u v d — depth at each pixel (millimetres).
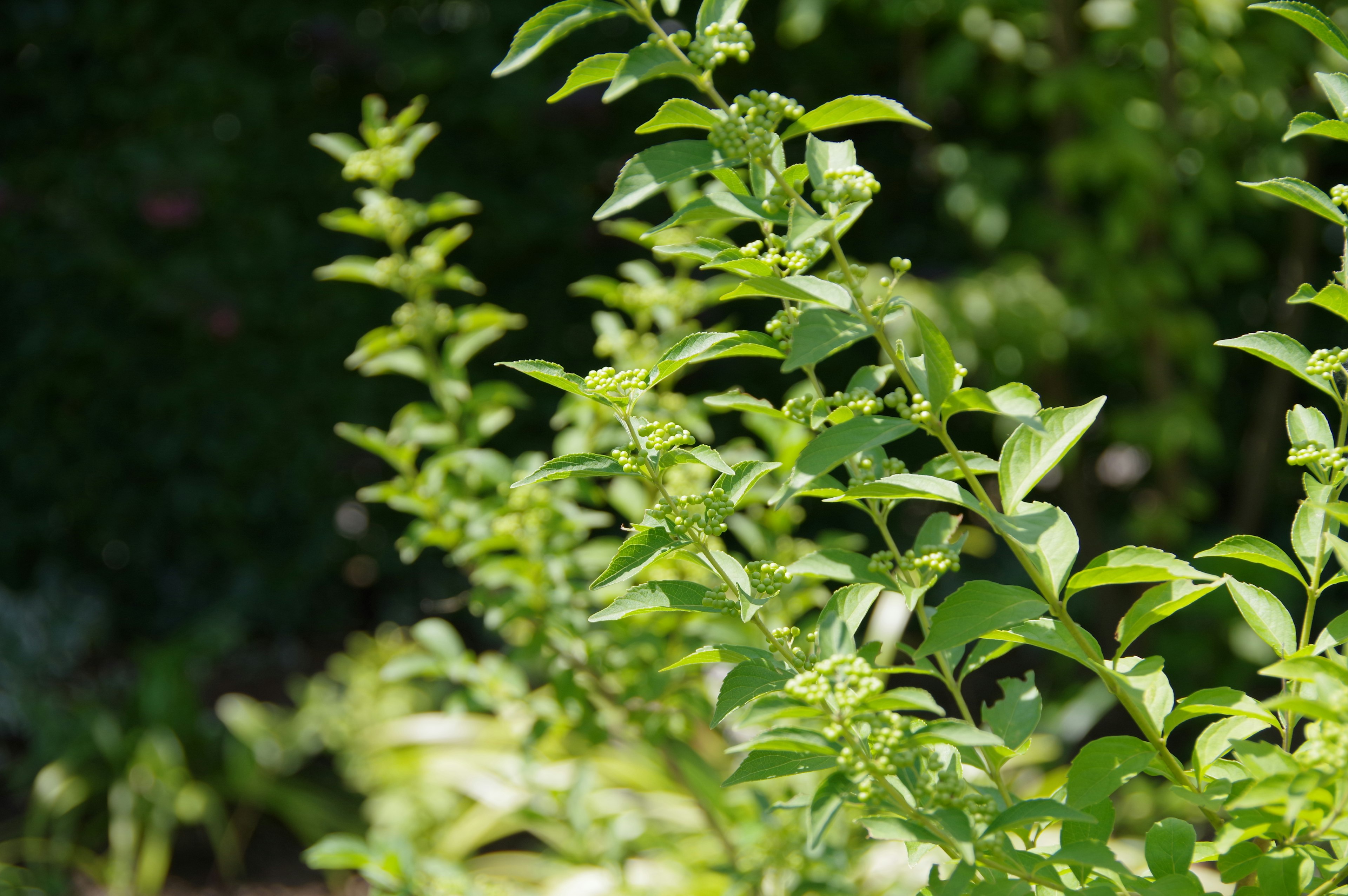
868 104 948
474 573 2053
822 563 1102
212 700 4914
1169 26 3781
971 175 4008
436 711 4316
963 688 4410
